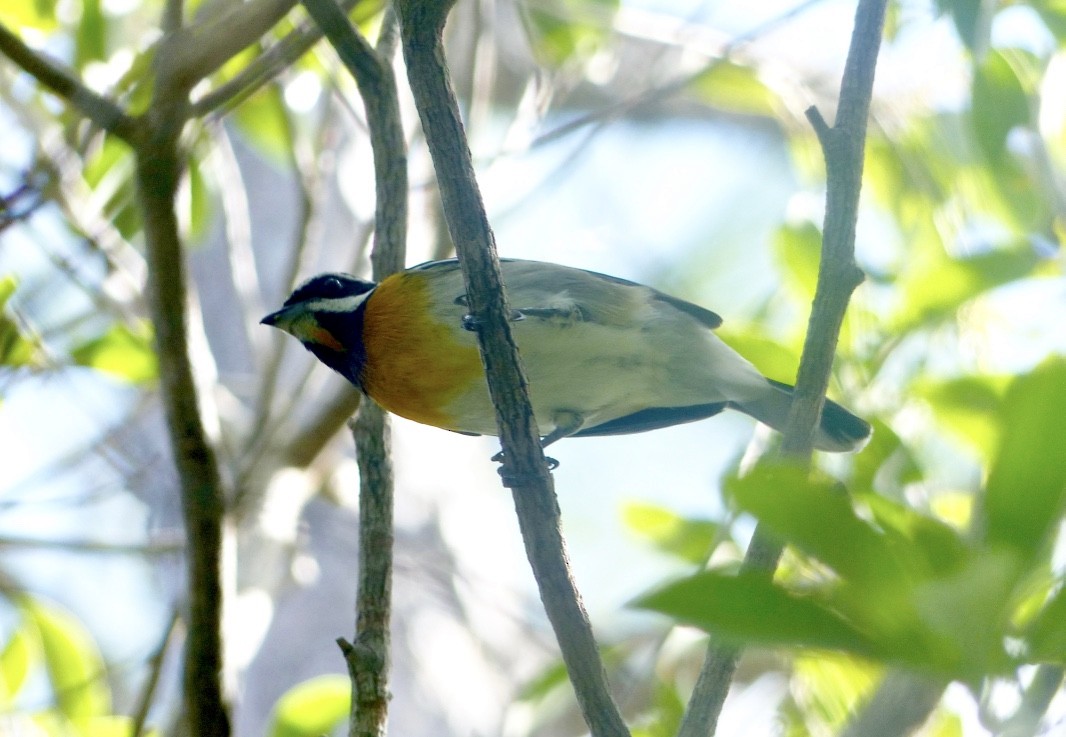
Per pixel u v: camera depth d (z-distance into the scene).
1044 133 10.95
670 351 9.15
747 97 13.80
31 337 10.40
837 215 6.19
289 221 15.45
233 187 12.12
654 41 13.09
